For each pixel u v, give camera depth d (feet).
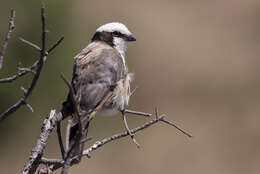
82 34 54.24
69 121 13.10
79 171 50.78
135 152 54.49
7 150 49.42
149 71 70.95
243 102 65.26
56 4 50.93
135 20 80.84
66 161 12.89
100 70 23.26
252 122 61.36
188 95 66.90
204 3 89.92
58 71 49.19
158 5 86.63
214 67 72.79
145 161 53.62
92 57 23.84
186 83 69.21
